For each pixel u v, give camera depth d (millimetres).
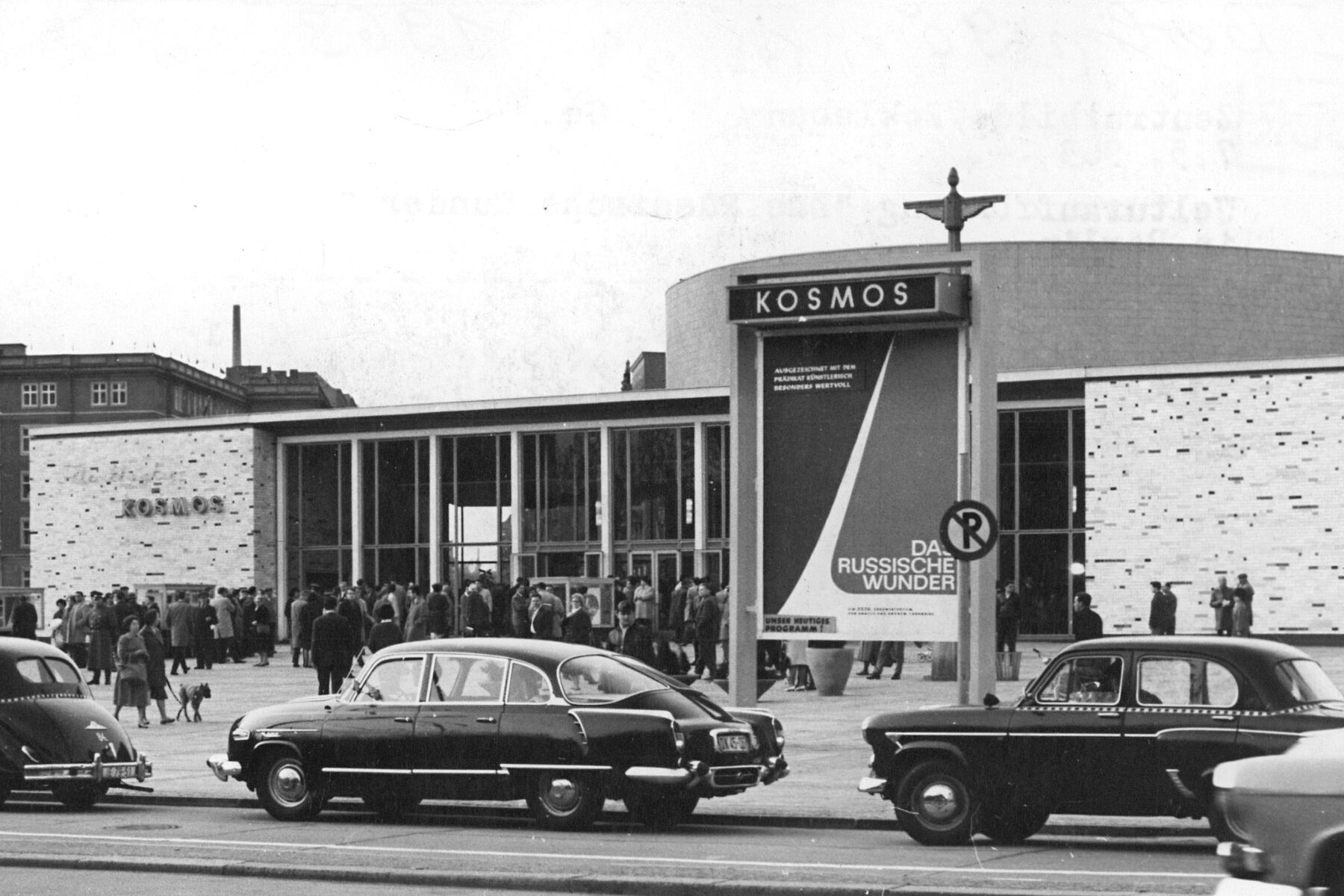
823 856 15461
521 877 13961
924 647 49250
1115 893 12758
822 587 25391
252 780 19203
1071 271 64812
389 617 34375
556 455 62875
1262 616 51281
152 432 67812
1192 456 52438
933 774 16359
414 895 13617
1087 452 53719
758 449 25859
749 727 17984
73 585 68938
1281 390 51375
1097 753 15656
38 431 69688
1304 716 14977
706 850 16094
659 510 61250
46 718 20266
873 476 25203
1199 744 15242
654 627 42125
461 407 63594
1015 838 16641
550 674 18047
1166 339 64812
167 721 31750
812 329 25469
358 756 18625
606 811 19203
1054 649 51500
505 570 63375
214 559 66500
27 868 15383
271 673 47438
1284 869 9219
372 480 65312
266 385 116875
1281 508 51219
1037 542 55469
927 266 24984
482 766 18031
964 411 24766
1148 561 52812
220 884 14227
